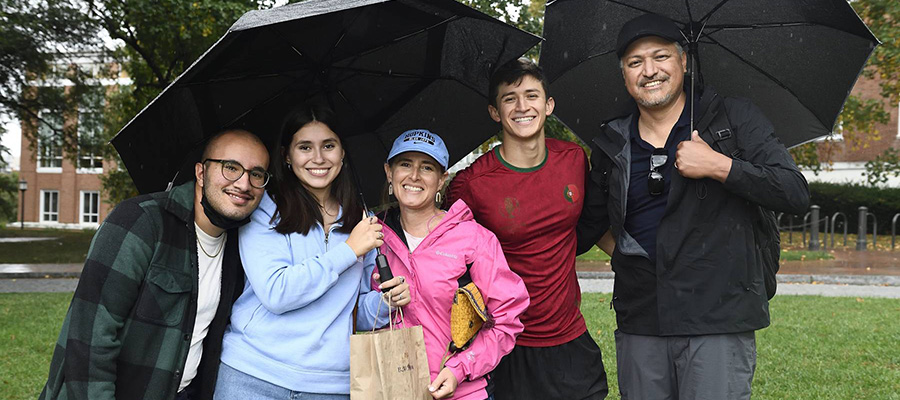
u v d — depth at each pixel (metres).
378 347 2.72
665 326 3.22
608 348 6.96
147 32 16.22
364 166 3.79
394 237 3.24
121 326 2.68
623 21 3.85
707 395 3.18
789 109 3.81
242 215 2.84
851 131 19.58
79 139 24.31
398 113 3.77
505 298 3.09
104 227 2.71
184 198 2.87
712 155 3.02
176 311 2.79
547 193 3.49
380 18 3.19
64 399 2.61
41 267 16.22
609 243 3.93
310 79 3.42
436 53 3.57
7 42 18.20
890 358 6.51
